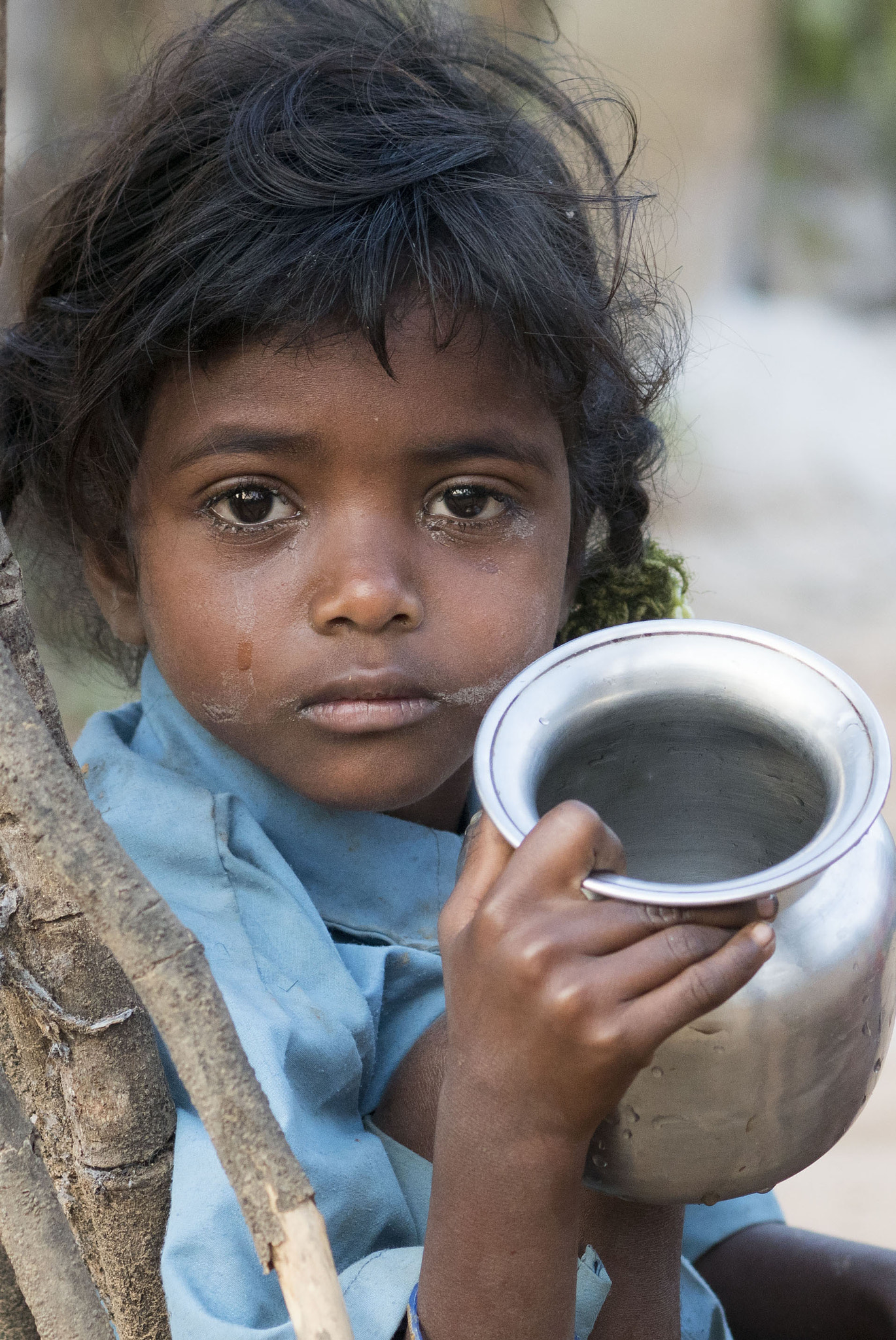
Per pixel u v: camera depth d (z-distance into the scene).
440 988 1.83
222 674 1.73
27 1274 1.23
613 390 2.17
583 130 2.34
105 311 1.80
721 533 10.38
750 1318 2.22
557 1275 1.30
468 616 1.73
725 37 10.16
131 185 1.90
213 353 1.70
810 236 15.88
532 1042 1.20
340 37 2.11
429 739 1.74
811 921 1.26
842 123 16.47
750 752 1.45
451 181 1.79
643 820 1.54
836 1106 1.31
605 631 1.45
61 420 2.00
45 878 1.38
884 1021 1.34
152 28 2.63
